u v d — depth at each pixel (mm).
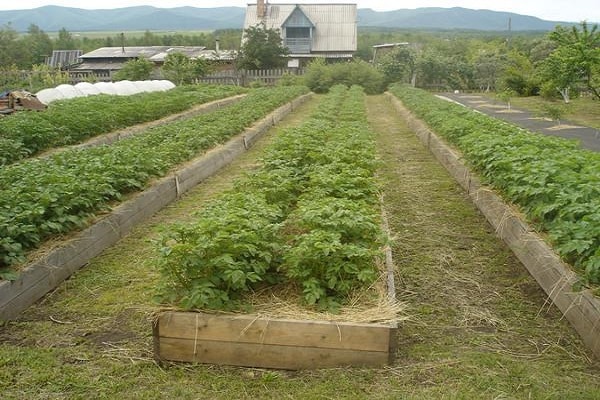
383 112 20703
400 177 9469
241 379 3664
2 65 42344
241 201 5156
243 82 35156
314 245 4078
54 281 5055
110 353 4008
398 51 37531
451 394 3475
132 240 6266
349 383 3570
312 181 6242
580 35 18953
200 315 3750
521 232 5668
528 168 6195
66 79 31797
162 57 43031
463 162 9094
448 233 6516
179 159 8992
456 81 37469
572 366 3830
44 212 5422
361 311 3887
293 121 17281
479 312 4602
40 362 3863
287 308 3910
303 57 45969
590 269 4051
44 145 10414
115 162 7418
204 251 3973
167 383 3639
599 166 6051
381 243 4770
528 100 26969
